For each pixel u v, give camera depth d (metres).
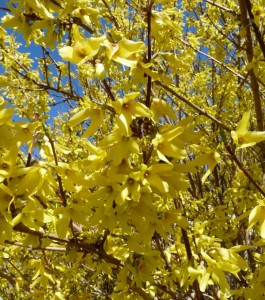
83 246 1.61
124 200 1.32
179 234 2.13
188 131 1.49
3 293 4.44
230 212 2.94
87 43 1.28
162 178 1.44
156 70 1.49
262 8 2.65
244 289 1.64
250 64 2.72
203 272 1.49
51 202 1.63
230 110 3.67
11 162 1.38
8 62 3.07
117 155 1.37
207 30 4.01
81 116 1.43
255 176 2.67
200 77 3.76
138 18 3.17
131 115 1.35
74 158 2.55
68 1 1.55
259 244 1.52
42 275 2.16
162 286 2.12
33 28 1.58
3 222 1.42
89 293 3.51
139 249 1.57
